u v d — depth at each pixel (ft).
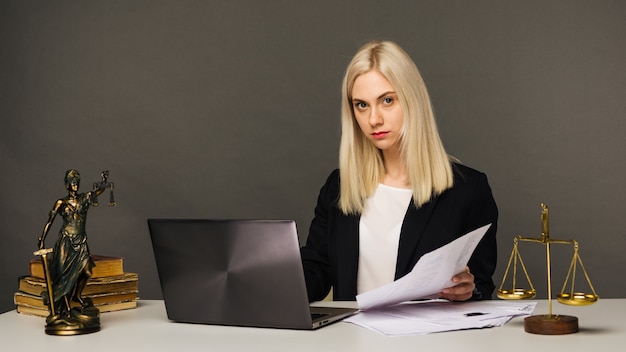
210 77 16.58
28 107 16.71
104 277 7.20
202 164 16.61
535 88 15.78
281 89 16.46
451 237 8.55
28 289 7.20
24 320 6.90
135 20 16.66
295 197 16.46
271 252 6.15
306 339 5.84
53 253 6.47
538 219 15.80
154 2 16.63
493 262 8.70
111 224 16.67
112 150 16.70
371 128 8.36
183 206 16.63
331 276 9.11
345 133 8.89
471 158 15.94
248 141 16.53
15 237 16.66
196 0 16.58
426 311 6.74
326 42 16.34
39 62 16.71
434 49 15.99
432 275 6.30
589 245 15.69
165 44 16.61
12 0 16.74
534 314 6.60
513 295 6.31
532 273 15.80
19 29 16.74
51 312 6.31
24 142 16.71
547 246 6.18
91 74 16.70
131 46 16.65
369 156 9.01
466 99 15.93
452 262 6.32
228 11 16.52
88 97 16.70
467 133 15.94
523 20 15.79
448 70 15.96
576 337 5.73
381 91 8.23
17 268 16.63
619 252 15.62
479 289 8.06
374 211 8.95
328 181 9.53
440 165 8.62
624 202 15.57
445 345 5.54
